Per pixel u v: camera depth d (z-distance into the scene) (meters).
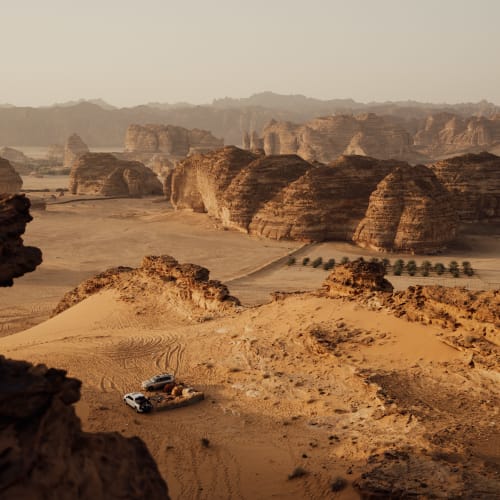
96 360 35.22
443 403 27.03
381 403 27.14
